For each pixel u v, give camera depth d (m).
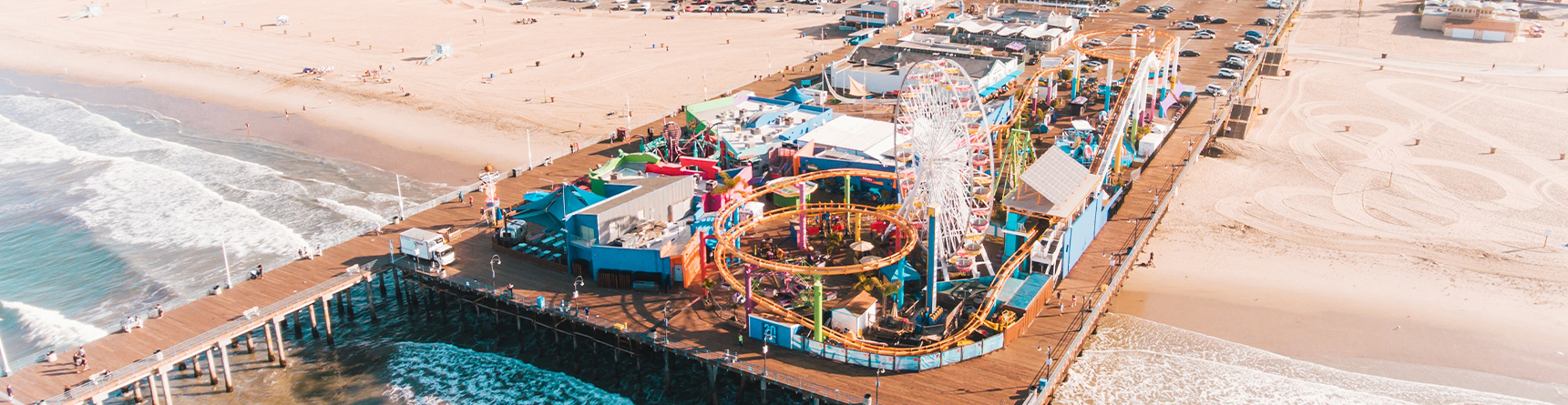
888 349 69.88
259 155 134.12
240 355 82.12
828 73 156.38
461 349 83.44
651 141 120.88
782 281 81.94
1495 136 126.75
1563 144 122.75
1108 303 84.38
